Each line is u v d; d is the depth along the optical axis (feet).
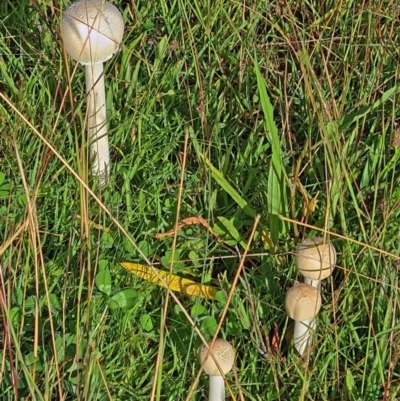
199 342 3.22
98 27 3.36
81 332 3.20
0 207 3.57
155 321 3.34
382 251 3.18
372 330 3.20
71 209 3.53
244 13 4.30
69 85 3.43
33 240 2.99
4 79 3.99
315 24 4.18
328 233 3.22
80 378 3.03
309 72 3.81
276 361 3.23
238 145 3.89
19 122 3.74
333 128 3.51
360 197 3.51
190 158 3.86
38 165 3.65
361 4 4.28
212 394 2.98
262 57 4.17
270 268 3.46
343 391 3.17
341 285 3.30
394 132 3.70
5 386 3.12
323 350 3.23
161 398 3.18
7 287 3.19
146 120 3.91
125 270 3.43
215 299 3.39
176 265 3.49
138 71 4.17
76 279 3.36
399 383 3.20
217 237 3.55
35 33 4.25
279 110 4.03
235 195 3.57
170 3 4.44
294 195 3.57
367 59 4.03
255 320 3.20
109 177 3.69
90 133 3.63
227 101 4.12
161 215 3.68
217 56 4.08
